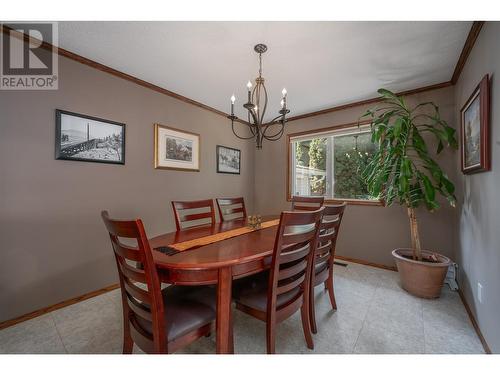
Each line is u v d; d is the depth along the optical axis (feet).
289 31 5.38
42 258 5.99
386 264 9.17
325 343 4.81
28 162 5.76
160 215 8.86
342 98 9.45
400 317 5.73
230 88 8.73
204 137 10.71
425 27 5.18
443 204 8.04
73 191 6.55
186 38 5.70
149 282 3.22
